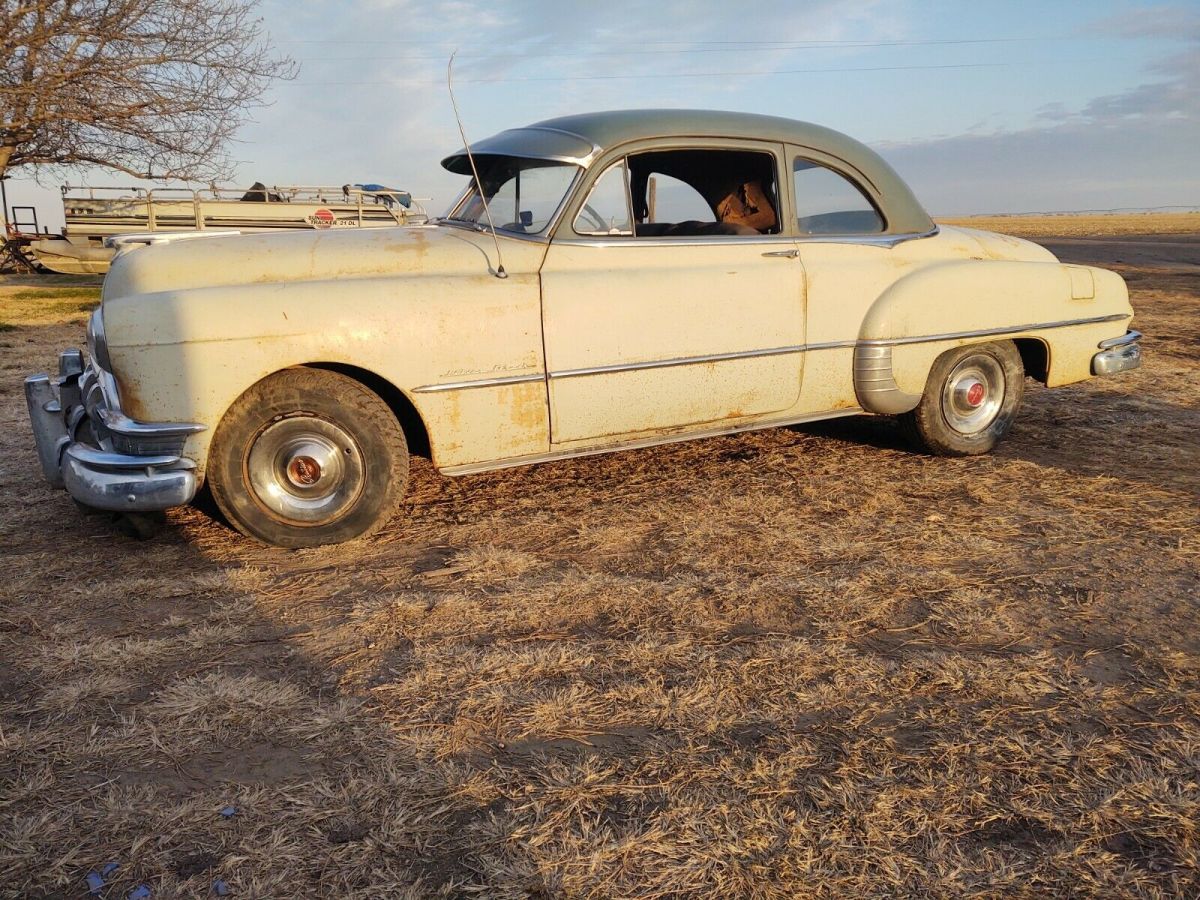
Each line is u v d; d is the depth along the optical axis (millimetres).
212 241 3902
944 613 3107
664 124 4309
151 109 16469
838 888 1844
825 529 3979
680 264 4266
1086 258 24656
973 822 2037
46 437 4113
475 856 1939
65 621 3135
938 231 5137
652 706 2525
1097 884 1854
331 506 3811
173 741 2387
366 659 2846
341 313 3611
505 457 4020
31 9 15148
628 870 1892
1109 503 4262
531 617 3133
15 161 17297
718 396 4383
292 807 2107
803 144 4641
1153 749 2303
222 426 3602
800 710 2502
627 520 4156
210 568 3631
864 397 4738
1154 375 7762
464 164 4723
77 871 1909
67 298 15500
